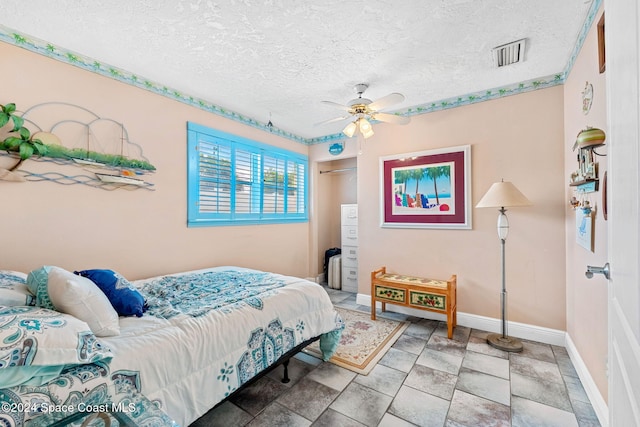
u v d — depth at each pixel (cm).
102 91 230
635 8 60
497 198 237
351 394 187
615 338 85
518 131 271
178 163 282
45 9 169
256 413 169
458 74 251
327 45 206
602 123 159
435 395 186
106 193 232
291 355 192
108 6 166
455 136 304
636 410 60
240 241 347
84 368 104
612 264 88
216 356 141
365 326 302
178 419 122
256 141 368
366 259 370
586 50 185
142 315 153
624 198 72
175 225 279
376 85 272
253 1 163
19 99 192
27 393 91
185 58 224
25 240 194
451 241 307
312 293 213
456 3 165
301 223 445
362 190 372
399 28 188
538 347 251
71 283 127
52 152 203
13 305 126
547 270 259
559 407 173
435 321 315
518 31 192
